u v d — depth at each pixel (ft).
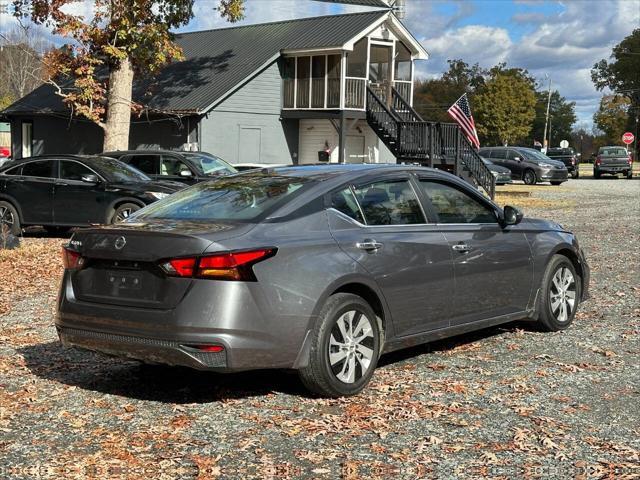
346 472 13.99
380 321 19.30
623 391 18.78
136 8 79.05
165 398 18.39
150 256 16.88
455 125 97.19
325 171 20.17
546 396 18.37
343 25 108.68
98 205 49.75
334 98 105.29
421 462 14.48
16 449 15.21
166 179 58.49
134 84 112.16
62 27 79.51
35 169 51.67
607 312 28.27
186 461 14.58
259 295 16.67
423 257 20.07
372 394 18.52
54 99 119.03
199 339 16.35
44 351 22.86
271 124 110.01
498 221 23.08
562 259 24.91
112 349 17.57
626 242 50.11
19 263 39.75
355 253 18.52
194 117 101.76
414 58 113.29
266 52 108.78
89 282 18.08
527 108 281.74
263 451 15.05
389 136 104.12
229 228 17.24
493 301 22.44
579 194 100.48
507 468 14.20
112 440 15.65
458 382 19.45
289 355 17.17
